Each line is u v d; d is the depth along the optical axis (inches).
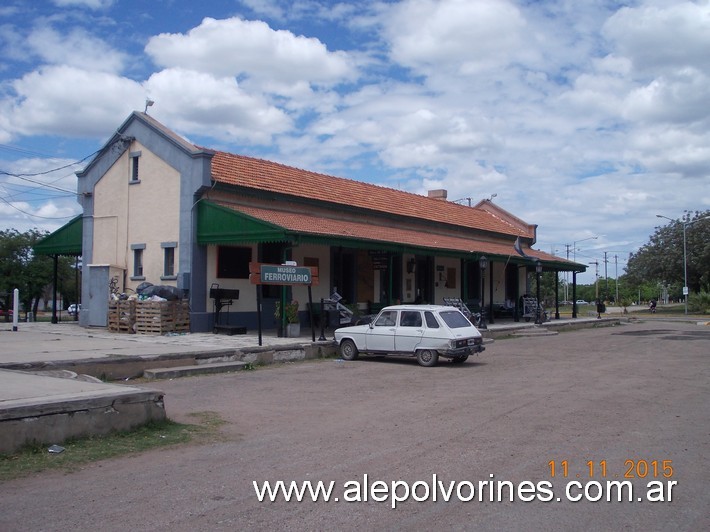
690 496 252.5
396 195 1311.5
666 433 355.3
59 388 368.2
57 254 1091.9
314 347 727.7
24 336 798.5
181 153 880.3
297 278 729.6
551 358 752.3
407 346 674.2
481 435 349.7
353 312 973.2
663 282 2637.8
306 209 1002.1
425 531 215.5
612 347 901.8
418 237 1130.0
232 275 897.5
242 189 903.7
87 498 245.8
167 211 893.8
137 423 353.4
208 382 546.0
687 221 2477.9
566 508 238.4
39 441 311.6
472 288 1405.0
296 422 384.8
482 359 740.0
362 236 903.1
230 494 251.3
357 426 373.7
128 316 855.1
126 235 947.3
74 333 853.2
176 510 232.8
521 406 435.8
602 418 395.2
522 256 1285.7
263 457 305.7
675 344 951.6
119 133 960.3
